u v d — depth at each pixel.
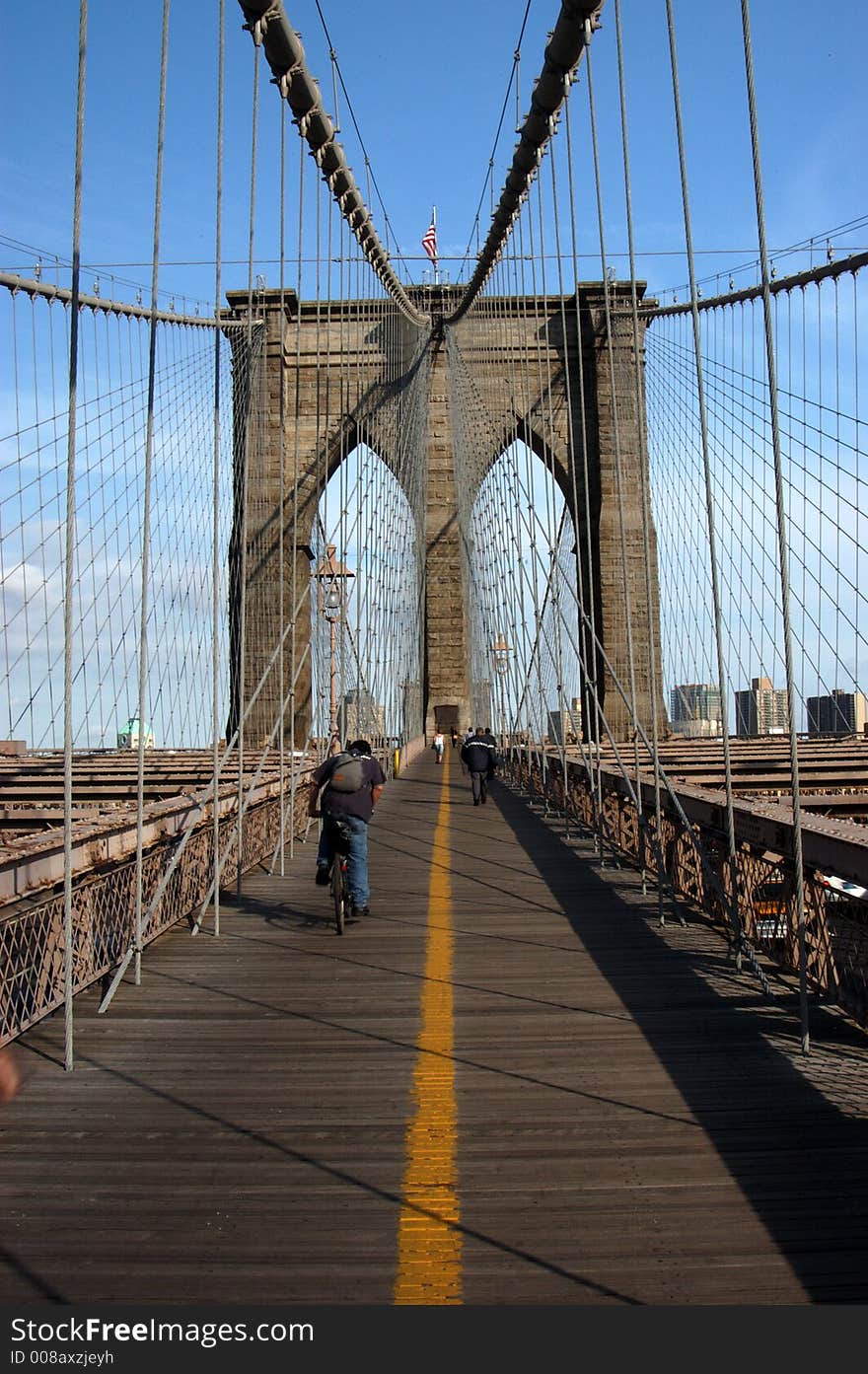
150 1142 3.46
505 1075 4.05
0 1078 4.06
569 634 13.98
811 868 4.96
